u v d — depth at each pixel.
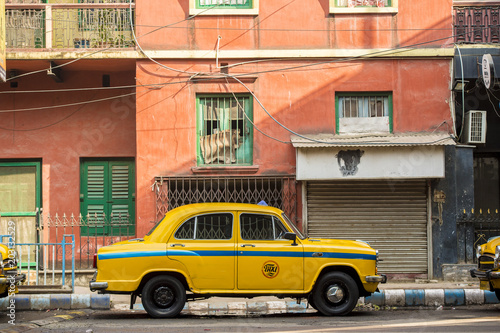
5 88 16.28
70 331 8.77
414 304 12.14
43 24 15.64
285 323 9.56
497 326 9.09
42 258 15.92
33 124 16.33
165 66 15.34
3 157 16.23
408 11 15.43
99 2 16.27
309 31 15.41
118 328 9.04
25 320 10.38
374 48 15.40
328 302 10.30
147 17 15.41
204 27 15.41
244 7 15.52
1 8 13.27
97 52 15.20
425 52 15.27
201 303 11.92
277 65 15.41
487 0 15.70
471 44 15.31
